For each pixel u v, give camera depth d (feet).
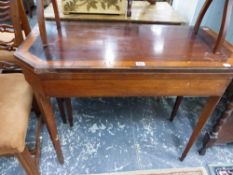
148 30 3.28
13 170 3.49
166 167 3.70
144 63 2.34
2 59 3.57
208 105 2.93
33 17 9.23
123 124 4.50
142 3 5.19
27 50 2.43
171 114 4.58
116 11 4.17
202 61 2.49
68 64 2.22
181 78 2.42
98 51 2.54
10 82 3.01
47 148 3.89
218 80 2.50
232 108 3.15
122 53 2.54
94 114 4.71
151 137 4.25
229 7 2.41
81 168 3.60
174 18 4.39
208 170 3.71
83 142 4.06
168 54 2.60
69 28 3.12
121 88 2.48
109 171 3.59
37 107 3.74
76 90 2.44
